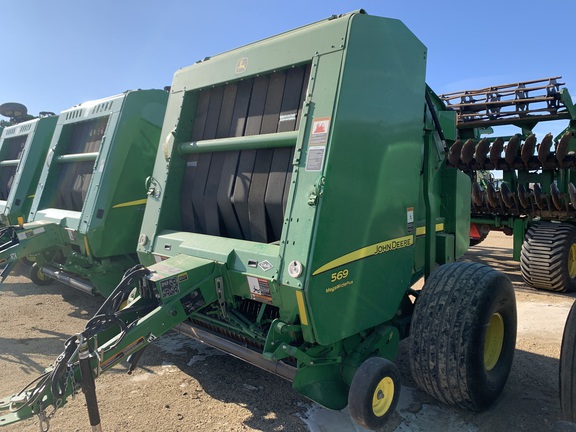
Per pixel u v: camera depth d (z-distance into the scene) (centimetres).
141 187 563
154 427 308
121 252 554
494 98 758
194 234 365
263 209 333
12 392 364
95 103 605
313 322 266
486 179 872
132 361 296
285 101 332
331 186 270
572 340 263
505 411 331
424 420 318
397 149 321
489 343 346
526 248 703
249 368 407
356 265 290
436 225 407
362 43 292
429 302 318
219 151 372
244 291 307
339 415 324
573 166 683
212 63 381
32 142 739
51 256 670
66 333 504
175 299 289
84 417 322
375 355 323
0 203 775
